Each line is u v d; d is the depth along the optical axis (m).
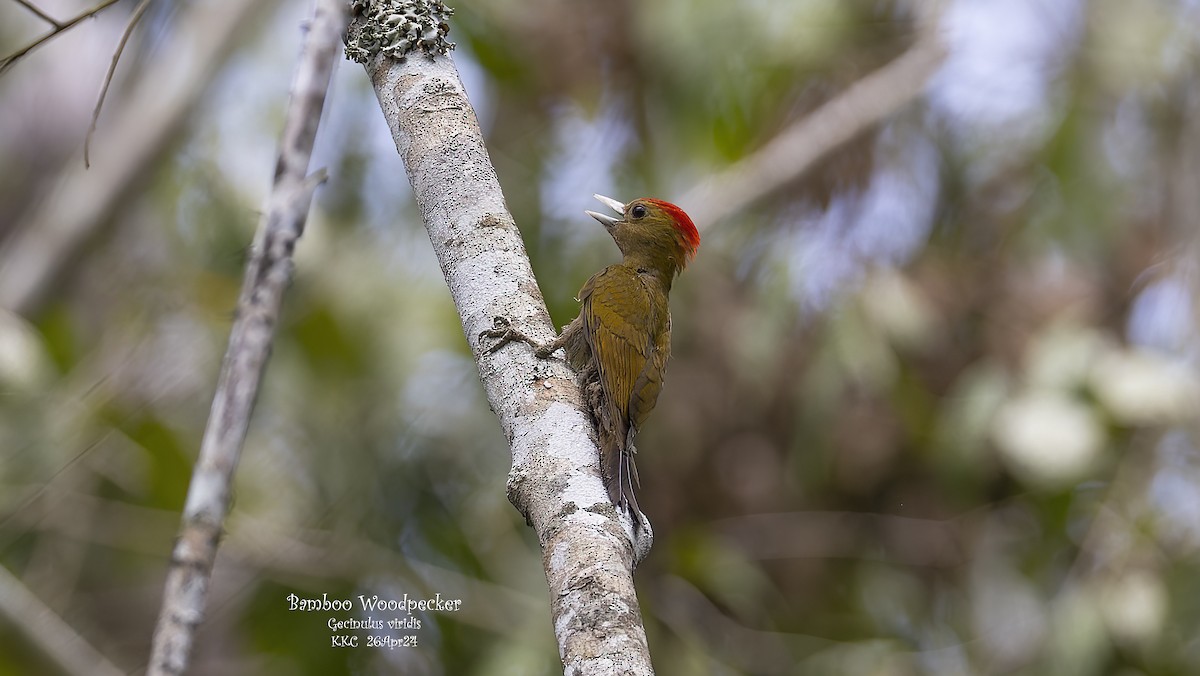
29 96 14.20
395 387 11.46
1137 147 13.84
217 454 4.02
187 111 12.47
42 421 10.41
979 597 12.81
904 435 13.18
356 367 11.47
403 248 12.00
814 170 13.52
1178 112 13.70
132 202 12.46
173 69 12.63
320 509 11.12
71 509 10.55
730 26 13.12
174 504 10.70
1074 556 12.61
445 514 11.35
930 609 13.30
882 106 13.41
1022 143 13.83
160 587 11.52
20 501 10.30
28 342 10.44
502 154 12.89
